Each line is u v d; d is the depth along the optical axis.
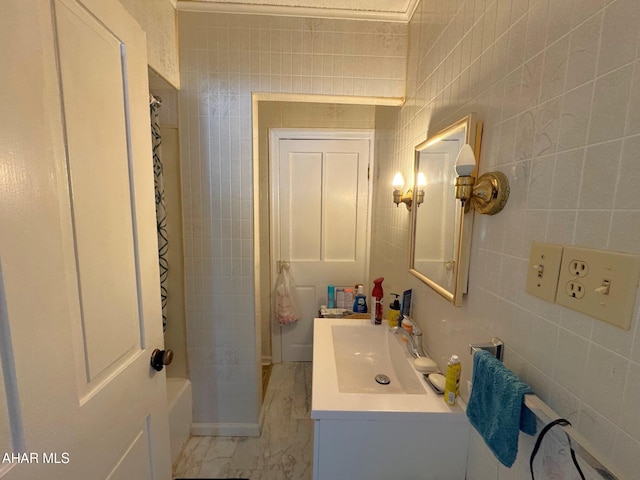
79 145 0.62
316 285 2.45
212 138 1.51
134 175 0.82
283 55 1.47
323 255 2.42
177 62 1.45
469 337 0.86
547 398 0.57
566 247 0.53
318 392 0.93
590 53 0.49
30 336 0.51
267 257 2.40
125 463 0.78
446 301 1.01
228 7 1.42
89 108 0.65
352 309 2.33
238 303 1.64
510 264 0.68
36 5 0.52
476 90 0.83
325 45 1.47
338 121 2.27
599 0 0.47
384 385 1.21
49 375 0.55
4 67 0.46
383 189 1.84
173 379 1.69
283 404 2.02
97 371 0.68
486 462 0.78
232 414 1.73
